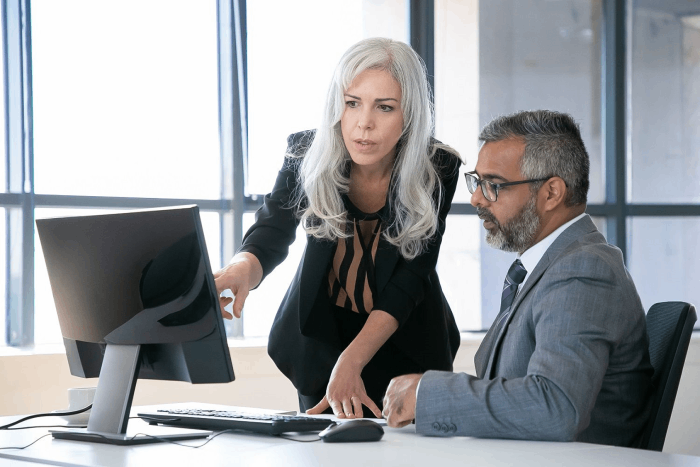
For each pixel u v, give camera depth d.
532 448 1.38
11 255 3.79
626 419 1.64
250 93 4.26
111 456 1.34
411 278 2.10
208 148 4.20
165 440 1.50
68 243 1.64
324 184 2.12
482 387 1.50
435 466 1.22
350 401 1.88
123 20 4.05
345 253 2.17
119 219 1.55
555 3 4.97
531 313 1.65
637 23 5.13
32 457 1.35
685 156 5.22
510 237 1.77
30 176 3.79
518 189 1.75
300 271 2.24
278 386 4.03
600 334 1.52
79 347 1.73
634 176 5.14
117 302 1.57
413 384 1.61
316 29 4.40
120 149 4.05
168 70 4.13
